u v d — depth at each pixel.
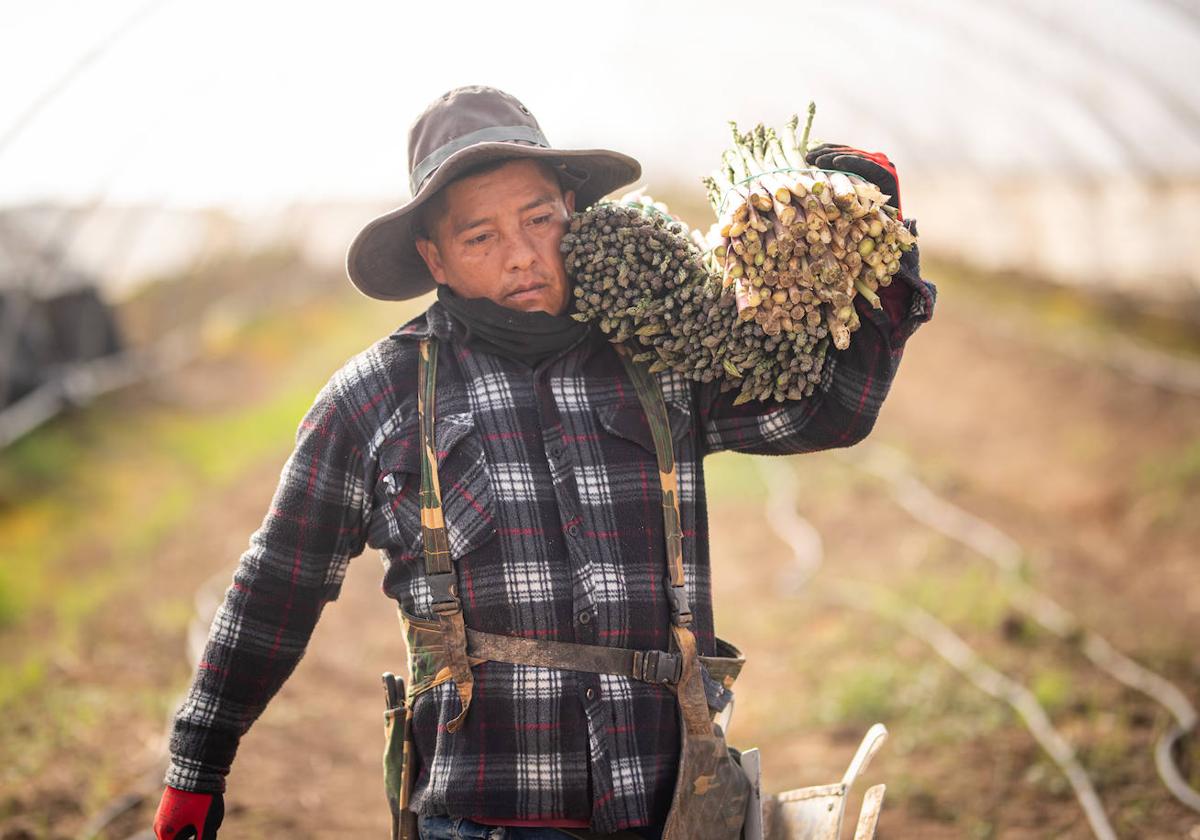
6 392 10.55
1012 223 15.61
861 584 6.61
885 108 16.22
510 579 1.93
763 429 2.16
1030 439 9.78
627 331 2.06
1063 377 11.32
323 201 18.67
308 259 18.55
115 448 10.15
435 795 1.92
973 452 9.59
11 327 10.66
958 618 5.89
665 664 1.94
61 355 11.45
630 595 1.96
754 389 2.07
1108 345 11.96
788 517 7.92
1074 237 14.45
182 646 5.97
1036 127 13.81
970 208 16.33
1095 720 4.73
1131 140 12.52
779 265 1.95
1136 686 5.03
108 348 12.20
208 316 15.16
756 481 8.86
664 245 2.04
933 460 9.30
